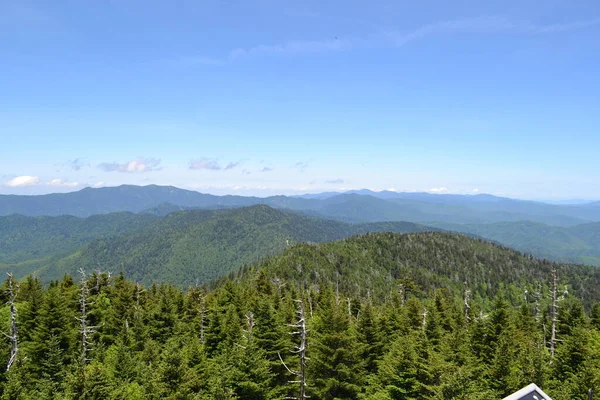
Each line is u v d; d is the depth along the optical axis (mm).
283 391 39781
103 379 30375
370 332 47219
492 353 43906
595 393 32156
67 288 73062
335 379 37031
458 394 30125
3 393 35656
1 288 64250
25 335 51594
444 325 60156
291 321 54719
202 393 34969
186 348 46094
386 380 38000
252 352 36000
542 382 35469
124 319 61469
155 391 31859
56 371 40969
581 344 40281
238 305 69188
